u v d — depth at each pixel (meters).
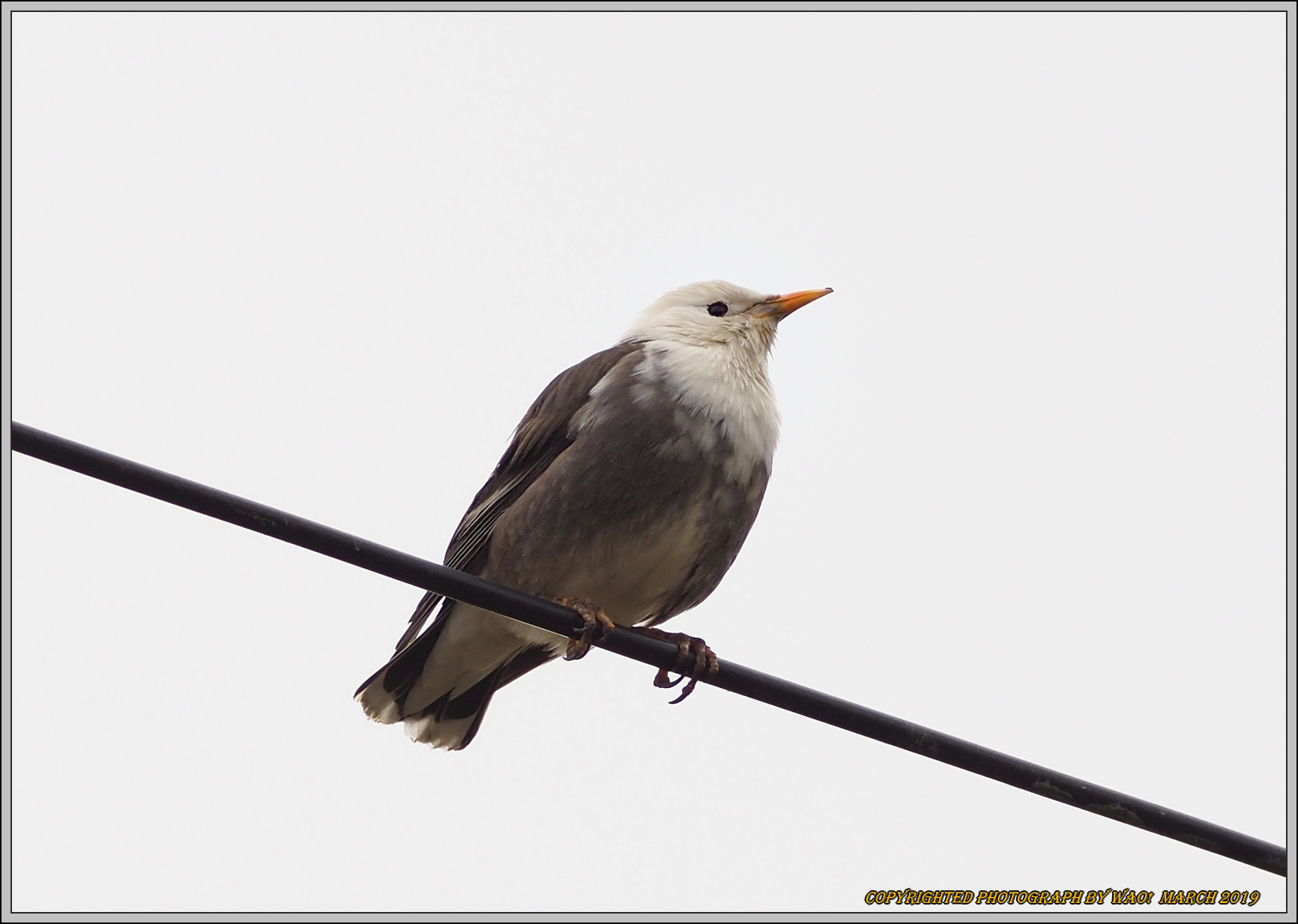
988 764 9.79
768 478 12.90
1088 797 9.83
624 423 12.26
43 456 8.27
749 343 13.45
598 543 12.15
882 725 9.85
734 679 9.91
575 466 12.19
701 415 12.41
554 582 12.28
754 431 12.66
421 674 13.03
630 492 12.12
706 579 12.73
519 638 12.60
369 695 13.05
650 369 12.63
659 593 12.71
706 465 12.30
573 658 11.56
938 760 9.85
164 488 8.55
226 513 8.76
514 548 12.28
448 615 12.73
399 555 9.48
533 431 12.80
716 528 12.46
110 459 8.40
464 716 13.30
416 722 13.28
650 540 12.20
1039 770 9.83
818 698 9.90
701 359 12.81
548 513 12.13
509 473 12.88
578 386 12.87
